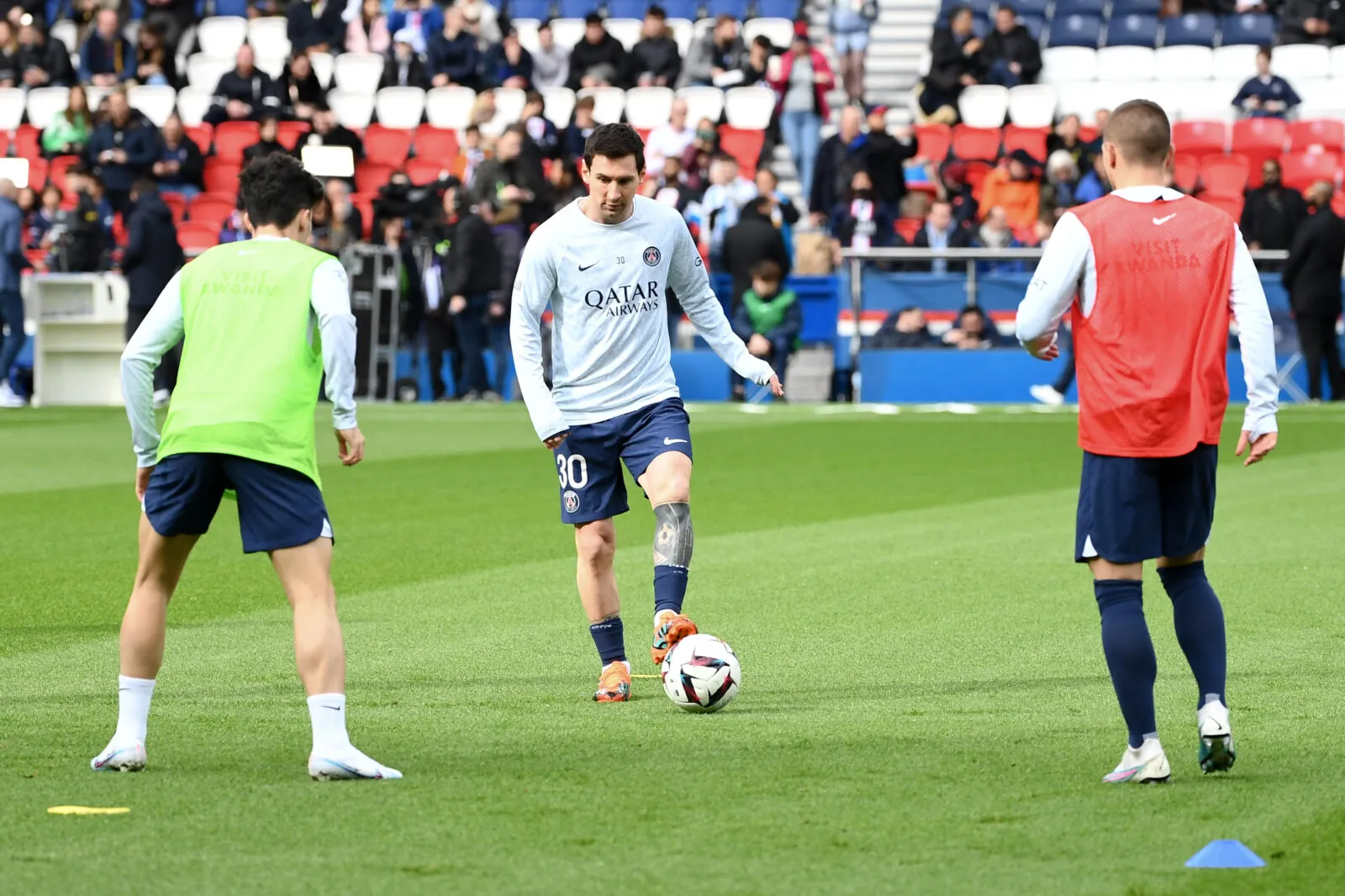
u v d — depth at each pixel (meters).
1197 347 11.50
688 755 12.56
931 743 12.93
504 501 30.41
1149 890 9.16
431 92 61.72
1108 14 64.62
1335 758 12.30
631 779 11.75
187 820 10.66
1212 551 23.98
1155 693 14.96
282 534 11.76
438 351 52.34
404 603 20.27
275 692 15.27
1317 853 9.83
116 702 14.80
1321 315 47.28
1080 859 9.73
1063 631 18.17
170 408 11.99
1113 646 11.49
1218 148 58.22
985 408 48.31
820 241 52.59
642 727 13.70
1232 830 10.34
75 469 35.72
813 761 12.33
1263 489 31.03
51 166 58.66
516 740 13.20
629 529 27.41
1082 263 11.65
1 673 16.19
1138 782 11.52
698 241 52.19
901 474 34.25
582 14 67.94
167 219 50.72
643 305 15.45
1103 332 11.57
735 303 49.62
